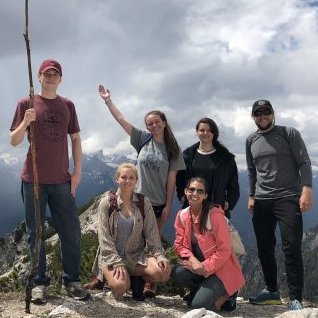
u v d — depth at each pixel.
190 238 3.20
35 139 2.92
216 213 3.12
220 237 3.06
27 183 2.96
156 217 3.51
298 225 3.31
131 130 3.62
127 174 3.12
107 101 3.70
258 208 3.49
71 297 3.20
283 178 3.39
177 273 3.20
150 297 3.37
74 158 3.14
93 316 2.81
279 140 3.41
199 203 3.16
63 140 3.01
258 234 3.53
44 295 3.00
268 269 3.52
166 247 4.89
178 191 3.64
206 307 3.01
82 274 4.25
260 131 3.52
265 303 3.48
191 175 3.49
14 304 3.02
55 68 2.91
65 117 3.00
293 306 3.18
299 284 3.27
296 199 3.35
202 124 3.42
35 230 2.97
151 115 3.46
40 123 2.91
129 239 3.13
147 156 3.48
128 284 2.99
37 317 2.72
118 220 3.14
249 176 3.70
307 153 3.35
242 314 3.16
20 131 2.71
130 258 3.14
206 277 3.09
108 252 3.07
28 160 2.96
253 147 3.54
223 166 3.42
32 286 2.80
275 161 3.40
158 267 3.05
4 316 2.73
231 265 3.13
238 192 3.49
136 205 3.18
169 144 3.46
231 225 3.21
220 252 3.05
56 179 2.98
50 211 3.13
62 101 3.04
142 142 3.57
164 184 3.47
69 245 3.06
